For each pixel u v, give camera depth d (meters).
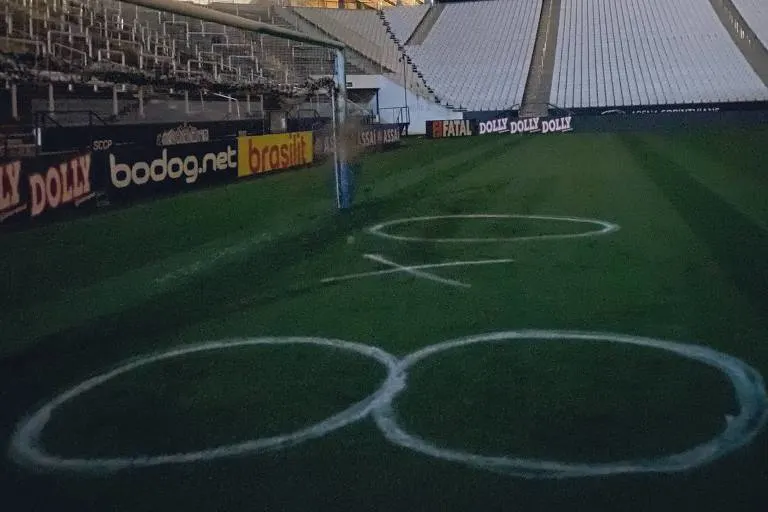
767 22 42.53
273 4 40.59
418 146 26.31
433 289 6.20
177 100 19.88
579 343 4.71
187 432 3.55
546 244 8.07
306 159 16.41
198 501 2.91
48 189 8.85
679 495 2.87
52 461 3.29
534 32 44.28
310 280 6.62
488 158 20.22
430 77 40.28
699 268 6.71
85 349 4.88
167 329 5.27
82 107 16.48
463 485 2.97
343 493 2.94
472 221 9.78
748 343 4.64
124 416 3.77
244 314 5.59
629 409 3.68
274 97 22.52
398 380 4.15
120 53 18.73
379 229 9.30
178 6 8.00
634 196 11.76
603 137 29.02
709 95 36.53
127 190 10.54
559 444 3.32
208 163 12.11
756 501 2.81
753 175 14.38
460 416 3.65
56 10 17.62
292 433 3.50
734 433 3.40
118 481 3.10
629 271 6.68
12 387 4.23
